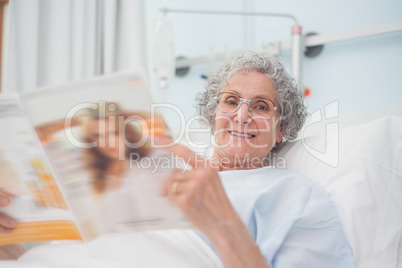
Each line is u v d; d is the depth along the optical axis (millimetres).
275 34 2240
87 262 951
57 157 809
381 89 1901
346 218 1138
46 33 2389
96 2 2604
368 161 1214
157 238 1012
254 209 1110
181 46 2605
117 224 867
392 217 1153
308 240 1069
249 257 775
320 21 2090
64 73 2389
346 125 1546
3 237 977
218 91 1376
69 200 853
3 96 767
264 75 1307
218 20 2449
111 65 2594
